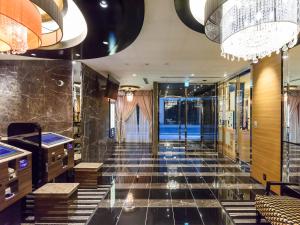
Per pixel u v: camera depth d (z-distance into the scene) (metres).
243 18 2.61
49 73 6.02
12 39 2.66
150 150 10.64
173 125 12.34
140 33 3.95
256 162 5.54
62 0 3.13
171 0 2.88
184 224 3.46
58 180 4.80
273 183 3.52
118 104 13.41
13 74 6.00
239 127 7.98
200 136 11.16
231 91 8.71
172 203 4.25
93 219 3.62
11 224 3.22
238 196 4.61
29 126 3.85
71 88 6.02
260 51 3.25
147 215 3.76
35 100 6.01
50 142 4.26
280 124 4.40
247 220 3.59
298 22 2.61
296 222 2.49
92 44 4.34
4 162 2.66
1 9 1.96
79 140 6.15
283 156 4.33
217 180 5.72
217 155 9.33
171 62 6.10
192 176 6.10
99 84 7.85
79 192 4.83
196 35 4.02
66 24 4.03
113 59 5.79
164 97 11.23
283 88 4.34
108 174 6.31
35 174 3.84
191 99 11.26
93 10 2.95
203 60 5.82
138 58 5.67
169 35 4.03
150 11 3.15
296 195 3.42
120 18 3.18
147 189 5.04
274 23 2.72
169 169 6.89
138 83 10.48
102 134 8.28
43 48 4.66
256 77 5.49
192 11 3.13
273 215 2.78
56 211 3.49
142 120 13.51
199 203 4.26
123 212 3.87
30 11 2.20
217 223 3.50
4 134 5.98
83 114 6.31
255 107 5.57
